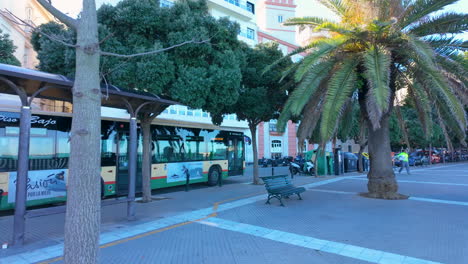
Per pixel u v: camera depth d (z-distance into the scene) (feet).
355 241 18.17
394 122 86.84
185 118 92.89
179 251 16.96
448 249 16.58
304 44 37.58
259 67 42.09
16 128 28.09
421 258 15.31
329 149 146.00
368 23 28.73
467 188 39.99
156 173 40.19
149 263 15.28
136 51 27.25
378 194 32.83
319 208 27.76
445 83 25.61
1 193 26.58
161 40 29.63
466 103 28.81
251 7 118.11
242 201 32.40
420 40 26.25
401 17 29.86
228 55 31.01
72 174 9.91
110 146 35.27
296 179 55.21
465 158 150.71
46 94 21.97
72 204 9.78
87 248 9.68
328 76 31.68
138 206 30.14
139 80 27.96
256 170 49.26
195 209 28.45
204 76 29.27
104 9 28.53
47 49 27.71
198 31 29.35
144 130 33.24
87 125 10.05
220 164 50.72
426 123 32.35
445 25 29.45
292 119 47.26
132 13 27.43
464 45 29.09
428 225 21.47
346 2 31.22
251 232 20.51
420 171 72.43
